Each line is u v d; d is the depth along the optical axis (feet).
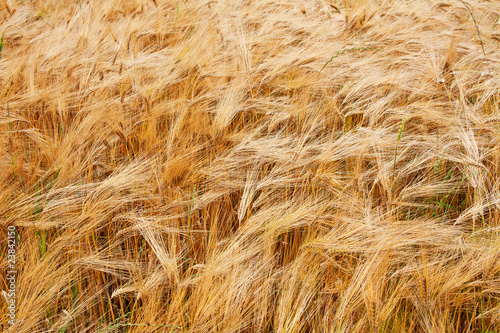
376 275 4.38
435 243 4.93
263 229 5.21
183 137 6.55
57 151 6.42
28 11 14.85
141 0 13.84
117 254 5.48
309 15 12.46
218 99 7.64
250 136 6.48
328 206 5.63
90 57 9.31
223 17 11.73
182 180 5.93
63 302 5.08
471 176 5.66
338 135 7.16
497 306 4.66
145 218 5.23
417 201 6.36
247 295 4.64
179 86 8.36
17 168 5.95
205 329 4.30
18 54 10.44
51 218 5.32
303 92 7.66
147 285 4.57
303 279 4.66
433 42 9.83
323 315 4.80
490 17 13.64
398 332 4.52
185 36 11.27
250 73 8.20
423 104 7.29
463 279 4.50
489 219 5.49
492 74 8.07
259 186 5.67
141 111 7.43
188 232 5.49
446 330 4.49
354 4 11.56
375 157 6.29
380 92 7.89
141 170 5.74
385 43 10.00
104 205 5.37
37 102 7.74
